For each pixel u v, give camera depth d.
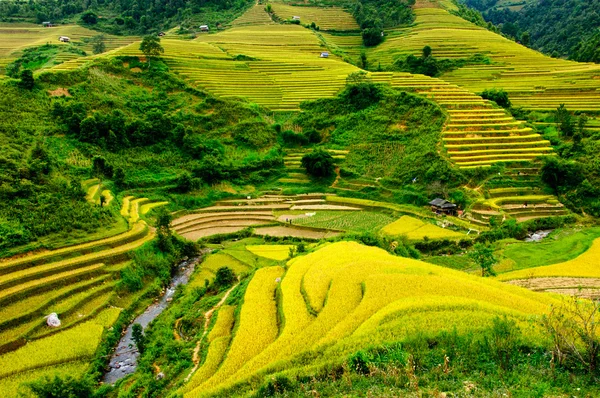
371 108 80.88
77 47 115.31
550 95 90.69
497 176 64.19
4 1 154.12
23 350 30.92
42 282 37.34
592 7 155.50
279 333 28.14
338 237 48.56
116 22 145.38
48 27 136.75
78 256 42.06
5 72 86.38
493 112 77.25
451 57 111.69
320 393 18.97
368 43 128.88
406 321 24.31
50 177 50.00
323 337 24.58
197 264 49.19
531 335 21.42
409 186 66.00
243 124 78.06
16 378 28.30
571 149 68.19
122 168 62.97
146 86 81.38
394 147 73.06
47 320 33.81
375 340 22.56
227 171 70.75
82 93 70.00
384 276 31.36
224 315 33.06
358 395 18.23
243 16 143.75
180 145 71.75
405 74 92.06
